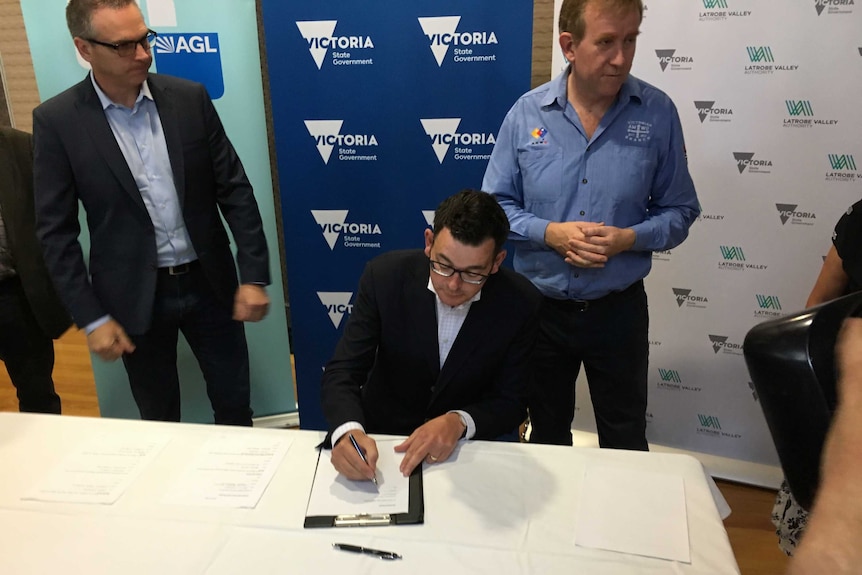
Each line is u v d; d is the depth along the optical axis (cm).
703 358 230
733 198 211
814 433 69
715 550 102
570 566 99
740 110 202
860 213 142
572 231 163
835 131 194
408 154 230
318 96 226
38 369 225
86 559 101
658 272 227
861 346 55
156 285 189
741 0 192
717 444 238
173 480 121
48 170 174
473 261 125
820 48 189
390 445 129
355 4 214
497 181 185
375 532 106
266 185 242
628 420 191
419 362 148
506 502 113
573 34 157
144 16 217
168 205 185
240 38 223
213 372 212
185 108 182
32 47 216
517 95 218
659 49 204
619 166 170
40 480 121
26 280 205
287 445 132
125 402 254
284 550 103
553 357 190
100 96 174
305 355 260
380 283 148
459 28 213
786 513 154
